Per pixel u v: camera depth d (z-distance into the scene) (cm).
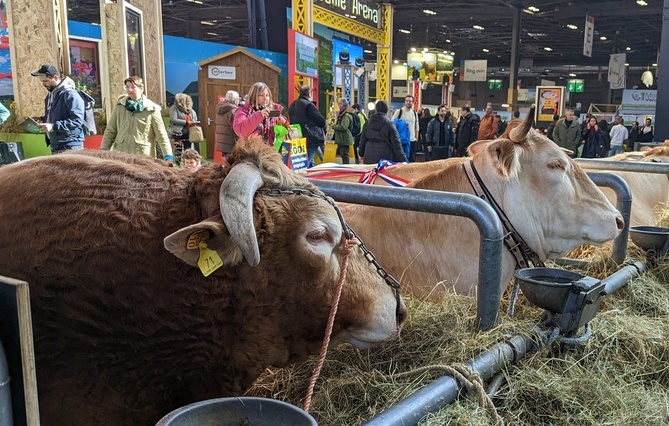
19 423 123
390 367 219
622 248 339
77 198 189
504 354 205
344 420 200
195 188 193
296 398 224
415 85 2708
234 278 187
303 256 189
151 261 184
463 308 245
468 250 297
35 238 183
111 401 187
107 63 1016
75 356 182
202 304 186
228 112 676
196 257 175
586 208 309
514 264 316
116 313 182
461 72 3641
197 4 2831
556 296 220
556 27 3591
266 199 189
